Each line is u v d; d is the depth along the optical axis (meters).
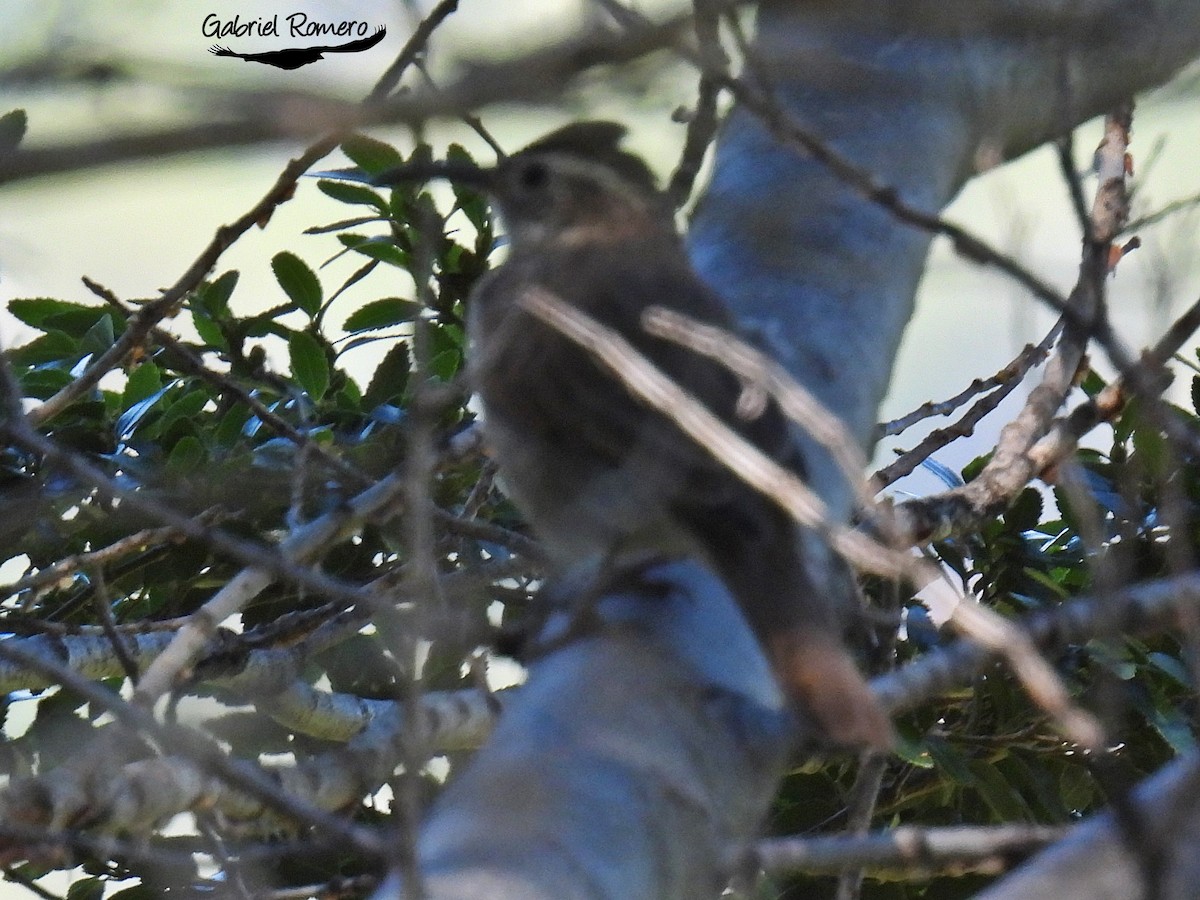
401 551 10.20
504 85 3.94
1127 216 8.22
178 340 10.45
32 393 10.67
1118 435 10.45
